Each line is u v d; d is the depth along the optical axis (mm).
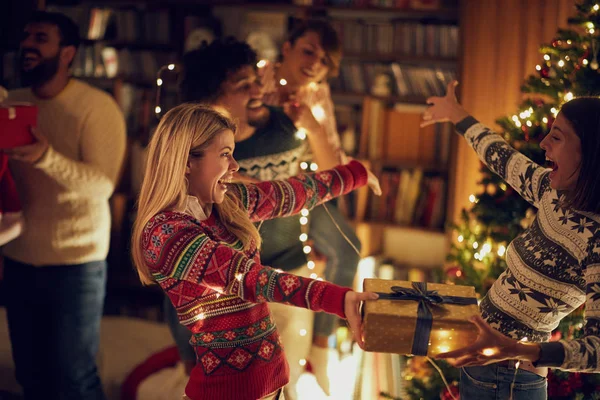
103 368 3314
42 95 2549
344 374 2971
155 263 1486
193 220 1524
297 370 2428
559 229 1529
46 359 2619
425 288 1530
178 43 4312
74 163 2447
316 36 2713
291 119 2283
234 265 1433
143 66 4352
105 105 2586
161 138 1533
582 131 1453
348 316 1394
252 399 1573
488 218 2389
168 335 3705
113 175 2609
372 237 4352
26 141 2305
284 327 2395
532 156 2199
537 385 1674
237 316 1558
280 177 2268
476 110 3682
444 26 4121
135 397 3086
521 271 1604
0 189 2373
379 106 4219
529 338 1626
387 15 4359
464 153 3893
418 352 1419
